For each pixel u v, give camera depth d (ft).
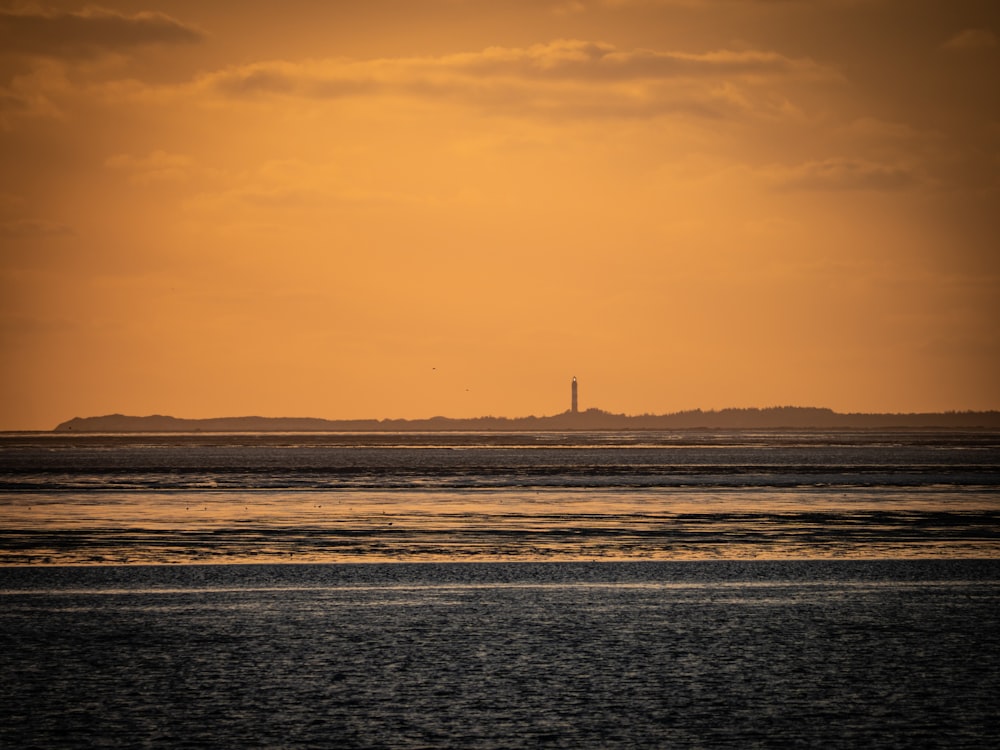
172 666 221.66
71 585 334.85
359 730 177.27
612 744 170.50
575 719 183.62
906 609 289.12
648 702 194.29
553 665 222.69
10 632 257.75
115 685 205.98
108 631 259.39
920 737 173.78
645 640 247.91
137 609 290.35
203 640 248.11
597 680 210.18
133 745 169.58
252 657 230.07
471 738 173.17
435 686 205.36
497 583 338.95
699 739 172.86
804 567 376.68
